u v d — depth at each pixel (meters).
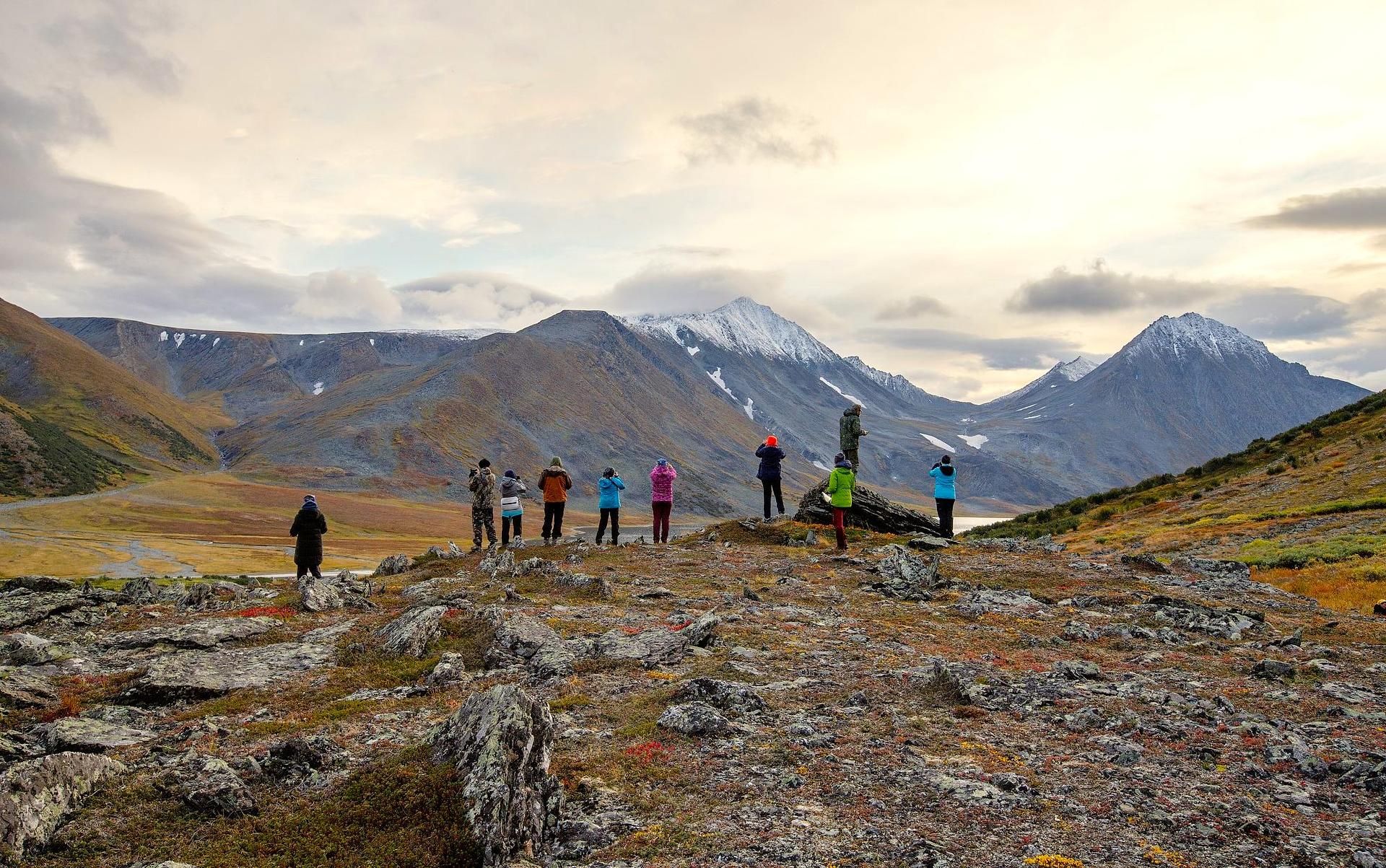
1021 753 11.19
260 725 12.29
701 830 8.89
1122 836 8.59
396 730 12.08
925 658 16.44
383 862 8.32
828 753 11.13
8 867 7.96
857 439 44.72
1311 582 29.92
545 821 9.27
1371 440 64.50
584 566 29.20
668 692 13.87
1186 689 14.34
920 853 8.20
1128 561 29.70
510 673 15.55
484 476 34.41
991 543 35.47
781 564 29.84
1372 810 9.26
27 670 15.62
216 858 8.29
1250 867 7.93
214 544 187.00
